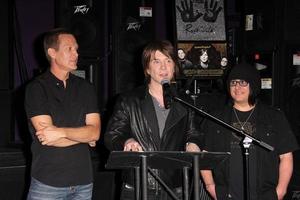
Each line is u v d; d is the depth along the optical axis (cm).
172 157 231
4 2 477
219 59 455
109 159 229
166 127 272
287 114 441
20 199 412
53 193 276
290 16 441
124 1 508
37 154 279
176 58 279
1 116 484
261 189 279
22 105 491
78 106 288
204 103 372
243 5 493
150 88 280
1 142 484
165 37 638
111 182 443
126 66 511
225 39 459
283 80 441
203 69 450
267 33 450
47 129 270
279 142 285
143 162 231
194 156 230
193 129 278
